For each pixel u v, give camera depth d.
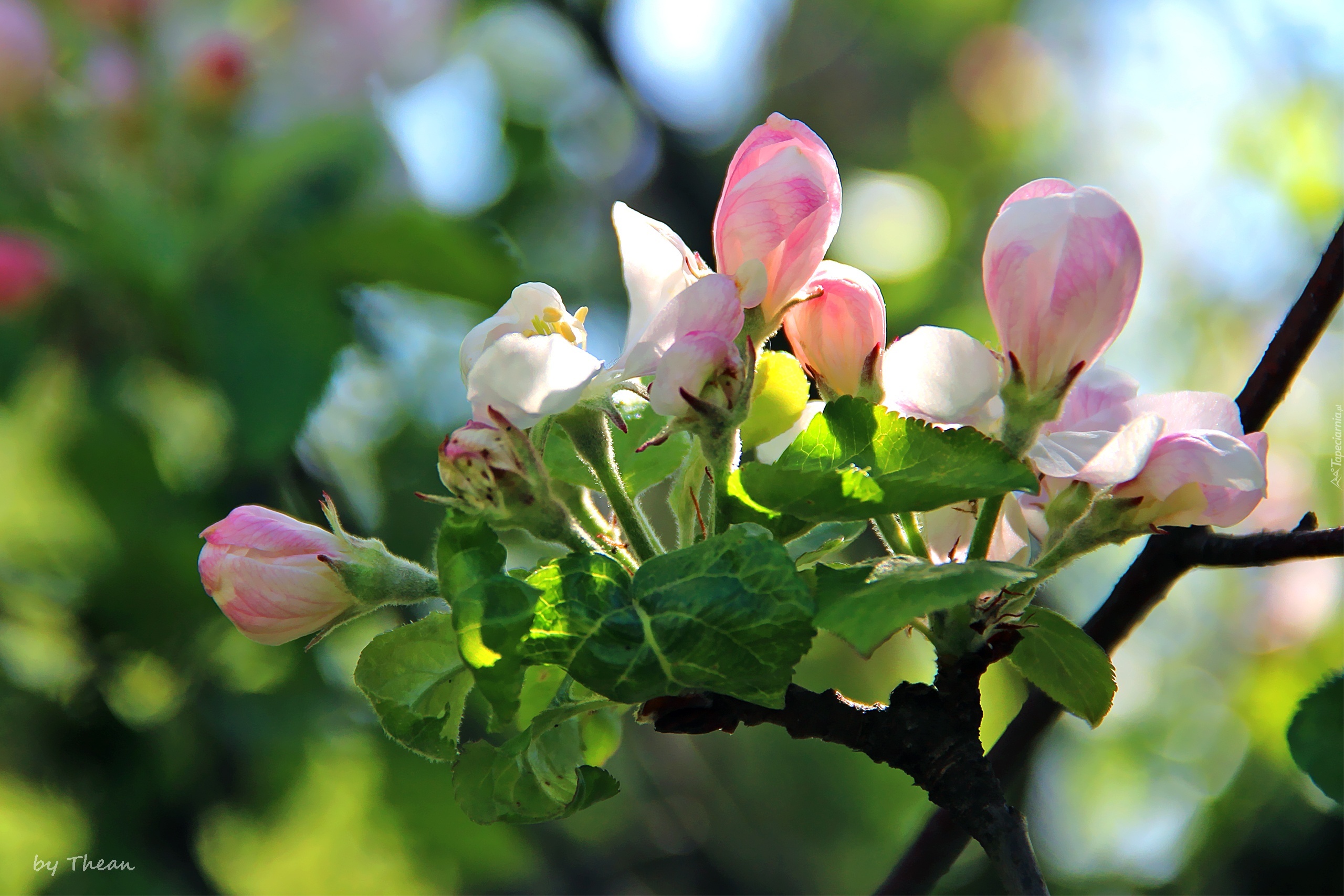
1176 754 1.73
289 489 1.10
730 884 1.56
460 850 1.14
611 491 0.87
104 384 0.99
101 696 1.03
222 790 1.07
